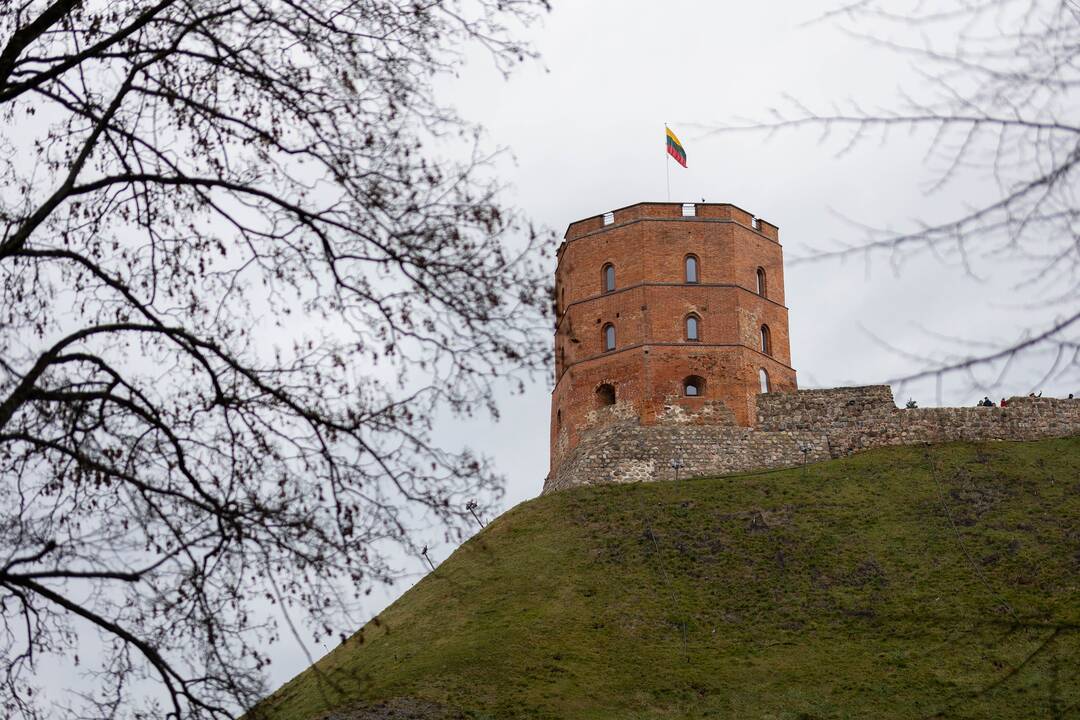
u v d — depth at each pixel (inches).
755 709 1813.5
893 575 2164.1
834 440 2637.8
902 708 1745.8
